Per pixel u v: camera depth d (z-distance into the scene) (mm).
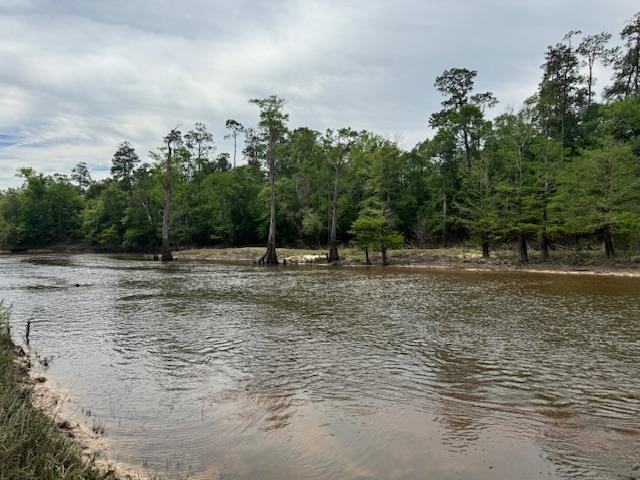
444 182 54656
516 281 28094
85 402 7945
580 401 7984
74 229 93875
